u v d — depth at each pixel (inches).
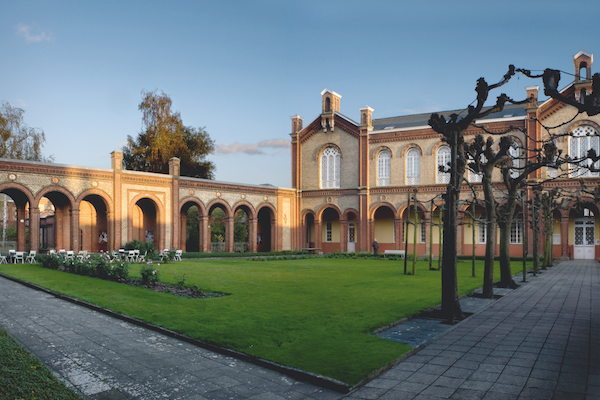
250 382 260.8
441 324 410.3
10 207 2215.8
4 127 1556.3
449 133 494.9
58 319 415.8
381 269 951.6
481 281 746.2
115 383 256.2
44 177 1095.0
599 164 1250.6
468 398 231.0
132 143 1878.7
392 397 235.1
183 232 1486.2
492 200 629.9
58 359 297.9
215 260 1178.6
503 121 1354.6
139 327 386.0
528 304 522.0
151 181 1300.4
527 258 1322.6
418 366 283.7
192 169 1918.1
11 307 473.7
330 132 1642.5
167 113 1849.2
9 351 287.4
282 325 379.2
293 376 269.3
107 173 1208.2
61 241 1266.0
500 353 309.7
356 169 1583.4
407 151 1513.3
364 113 1561.3
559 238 1392.7
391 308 464.8
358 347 315.0
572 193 1173.1
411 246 1523.1
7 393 214.7
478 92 463.2
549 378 258.1
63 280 662.5
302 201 1689.2
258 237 1782.7
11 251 1001.5
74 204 1146.0
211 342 328.5
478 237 1478.8
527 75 431.8
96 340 344.5
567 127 1289.4
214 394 242.8
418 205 1472.7
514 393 236.4
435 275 815.1
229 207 1485.0
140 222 1473.9
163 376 268.7
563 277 837.8
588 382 251.3
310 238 1781.5
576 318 433.1
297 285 647.1
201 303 479.2
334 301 504.4
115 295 527.5
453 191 459.8
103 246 1412.4
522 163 1316.4
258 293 559.8
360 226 1552.7
